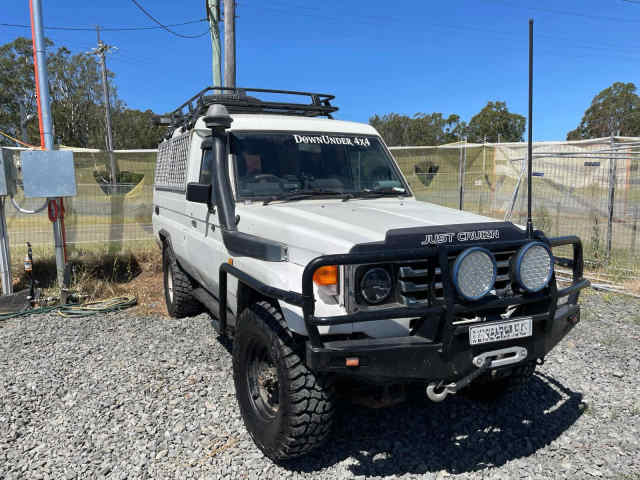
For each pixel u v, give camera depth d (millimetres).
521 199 11109
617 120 65750
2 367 4684
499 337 2789
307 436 2826
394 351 2609
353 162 4512
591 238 8906
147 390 4129
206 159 4746
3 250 7148
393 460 3133
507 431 3469
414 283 2781
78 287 7504
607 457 3113
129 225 9836
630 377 4289
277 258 3160
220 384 4234
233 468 3049
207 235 4512
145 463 3105
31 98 52781
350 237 2840
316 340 2562
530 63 2959
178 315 6188
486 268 2699
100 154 9828
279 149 4281
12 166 7141
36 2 6754
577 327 5574
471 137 65938
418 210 3680
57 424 3615
